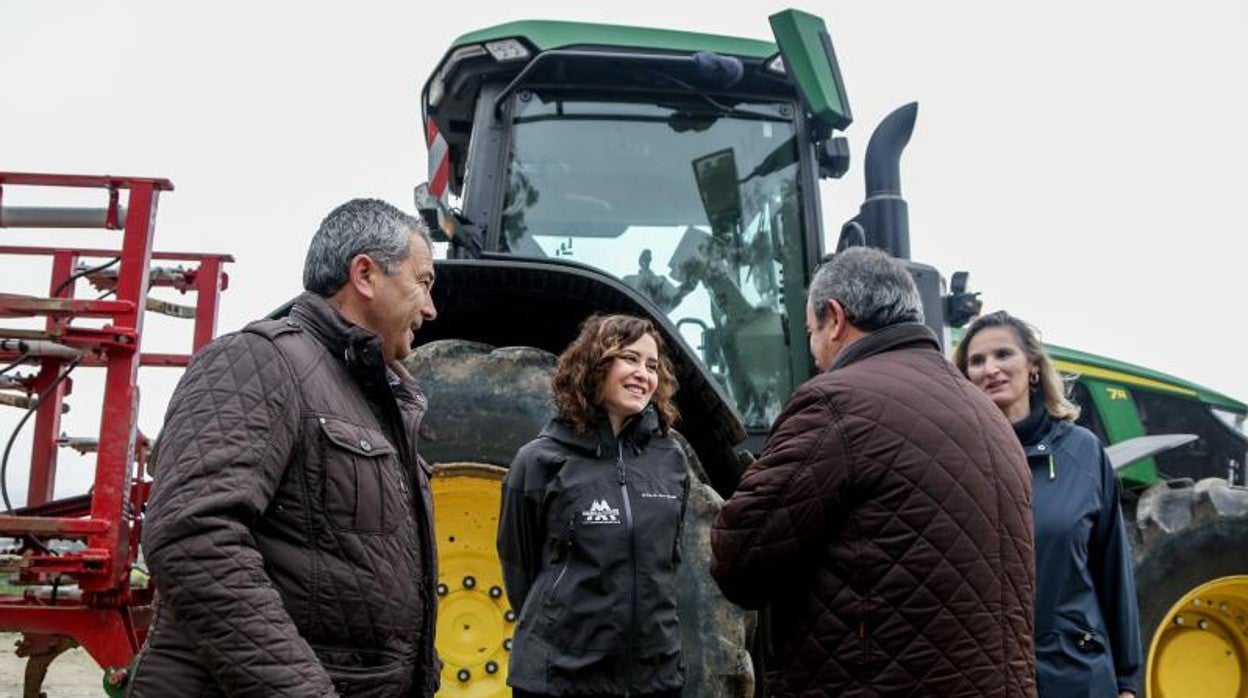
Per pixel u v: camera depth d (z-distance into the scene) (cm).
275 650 167
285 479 187
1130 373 591
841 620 210
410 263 211
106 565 351
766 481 217
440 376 333
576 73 405
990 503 213
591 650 263
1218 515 428
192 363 191
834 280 246
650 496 278
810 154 414
